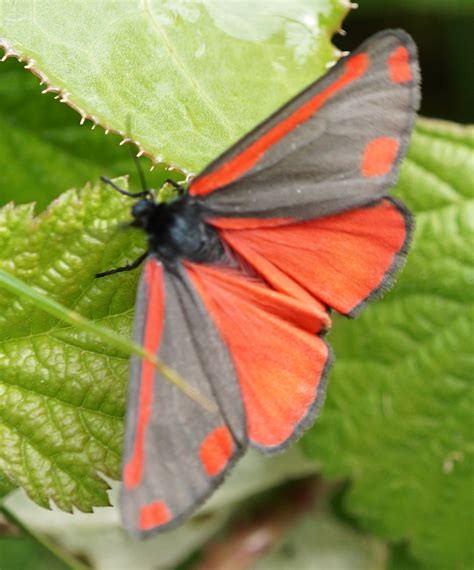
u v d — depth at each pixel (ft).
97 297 0.75
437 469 0.83
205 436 0.71
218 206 0.73
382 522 0.84
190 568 0.86
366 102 0.72
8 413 0.75
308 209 0.73
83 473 0.75
